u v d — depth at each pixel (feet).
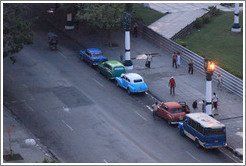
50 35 247.29
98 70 222.28
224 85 202.28
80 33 270.87
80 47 252.21
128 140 160.76
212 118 156.66
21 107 185.88
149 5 316.19
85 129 168.55
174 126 170.19
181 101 190.19
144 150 154.20
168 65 227.61
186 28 265.13
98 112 181.68
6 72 220.23
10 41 196.54
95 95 196.85
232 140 159.22
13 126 159.02
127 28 218.18
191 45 248.93
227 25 273.95
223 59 229.04
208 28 272.51
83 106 186.60
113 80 211.61
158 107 175.32
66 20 286.46
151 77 214.07
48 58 237.45
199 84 206.59
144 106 187.11
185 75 216.33
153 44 253.85
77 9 266.77
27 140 155.63
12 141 158.81
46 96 195.72
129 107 186.09
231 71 202.90
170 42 239.50
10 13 192.13
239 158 149.28
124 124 172.35
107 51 245.04
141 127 169.89
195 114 159.84
